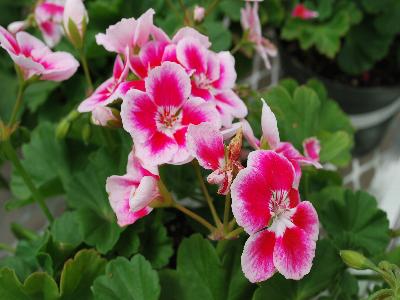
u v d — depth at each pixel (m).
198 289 0.28
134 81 0.25
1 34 0.25
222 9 0.44
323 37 0.48
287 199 0.22
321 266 0.28
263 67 0.55
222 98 0.27
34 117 0.46
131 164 0.25
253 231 0.21
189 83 0.23
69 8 0.28
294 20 0.49
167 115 0.24
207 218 0.32
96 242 0.30
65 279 0.27
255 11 0.32
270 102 0.33
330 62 0.52
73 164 0.35
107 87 0.27
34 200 0.35
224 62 0.27
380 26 0.49
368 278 0.33
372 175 0.53
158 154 0.23
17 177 0.35
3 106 0.45
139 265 0.26
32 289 0.27
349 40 0.50
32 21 0.37
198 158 0.22
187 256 0.28
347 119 0.37
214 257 0.27
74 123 0.34
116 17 0.42
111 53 0.43
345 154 0.35
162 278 0.28
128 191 0.26
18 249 0.31
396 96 0.50
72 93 0.44
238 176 0.21
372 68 0.52
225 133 0.23
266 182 0.21
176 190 0.33
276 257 0.21
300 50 0.52
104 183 0.31
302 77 0.51
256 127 0.32
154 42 0.26
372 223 0.31
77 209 0.31
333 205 0.32
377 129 0.52
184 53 0.25
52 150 0.35
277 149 0.25
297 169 0.24
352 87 0.49
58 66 0.28
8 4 0.48
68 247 0.30
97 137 0.35
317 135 0.35
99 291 0.26
